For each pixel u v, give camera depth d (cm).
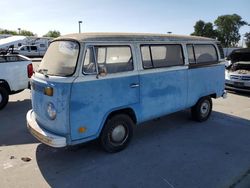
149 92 512
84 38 423
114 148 484
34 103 472
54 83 410
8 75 770
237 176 412
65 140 411
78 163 450
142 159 466
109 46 444
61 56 439
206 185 387
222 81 701
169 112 568
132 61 479
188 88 599
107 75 440
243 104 870
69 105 405
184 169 432
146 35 516
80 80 409
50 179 400
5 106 795
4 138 552
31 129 456
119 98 463
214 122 675
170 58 554
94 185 385
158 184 389
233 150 507
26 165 442
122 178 404
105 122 461
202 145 529
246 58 1091
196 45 614
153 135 580
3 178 402
